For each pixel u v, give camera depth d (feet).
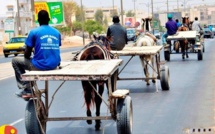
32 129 29.48
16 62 30.55
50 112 42.63
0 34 274.36
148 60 54.34
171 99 47.50
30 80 27.86
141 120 37.86
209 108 41.75
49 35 30.25
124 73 74.23
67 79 27.61
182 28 100.12
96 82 31.40
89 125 36.78
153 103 45.60
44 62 29.78
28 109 29.63
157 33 217.56
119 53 48.57
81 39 352.08
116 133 33.45
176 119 37.70
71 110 43.45
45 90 31.22
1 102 50.80
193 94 50.21
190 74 69.15
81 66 30.91
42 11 30.66
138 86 58.39
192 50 94.99
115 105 30.32
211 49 137.18
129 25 343.26
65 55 132.05
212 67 78.69
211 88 54.03
